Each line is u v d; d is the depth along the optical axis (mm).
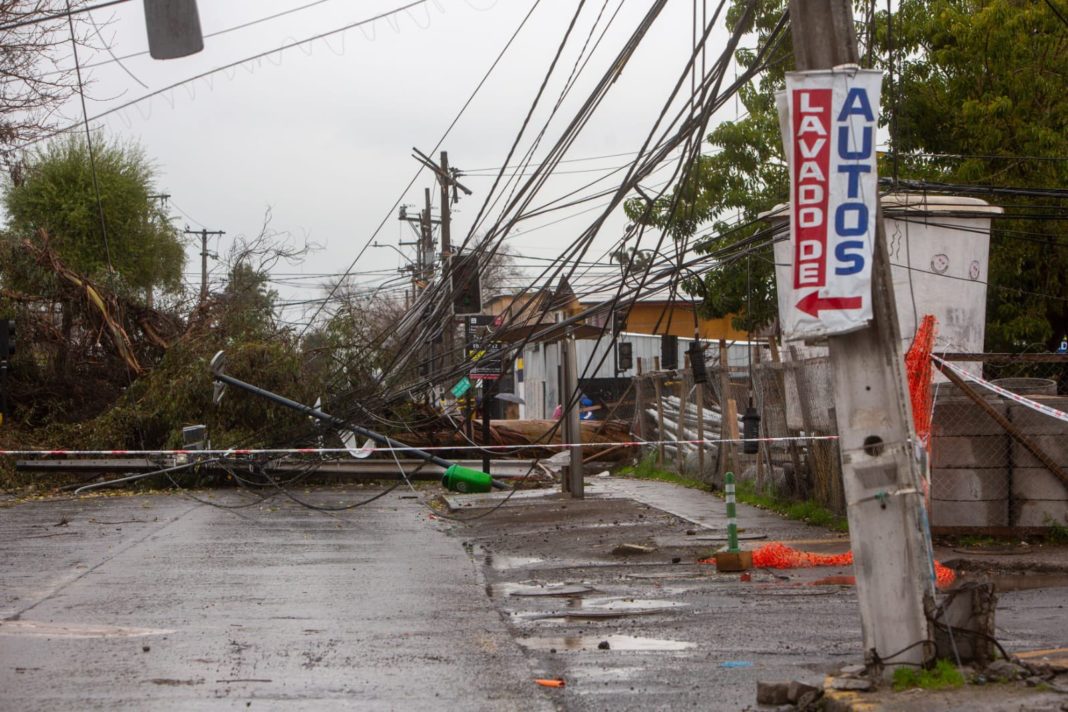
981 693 6137
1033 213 21953
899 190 16875
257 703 6742
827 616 9469
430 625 9484
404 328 23094
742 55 23734
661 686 7105
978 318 17219
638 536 15492
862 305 6555
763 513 17734
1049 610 9414
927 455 10812
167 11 10133
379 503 22391
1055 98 22578
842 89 6539
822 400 16484
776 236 15844
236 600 10867
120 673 7594
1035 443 13352
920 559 6625
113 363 29547
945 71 23500
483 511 19891
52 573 12789
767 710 6441
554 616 9875
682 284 23469
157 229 44719
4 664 7883
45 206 42594
